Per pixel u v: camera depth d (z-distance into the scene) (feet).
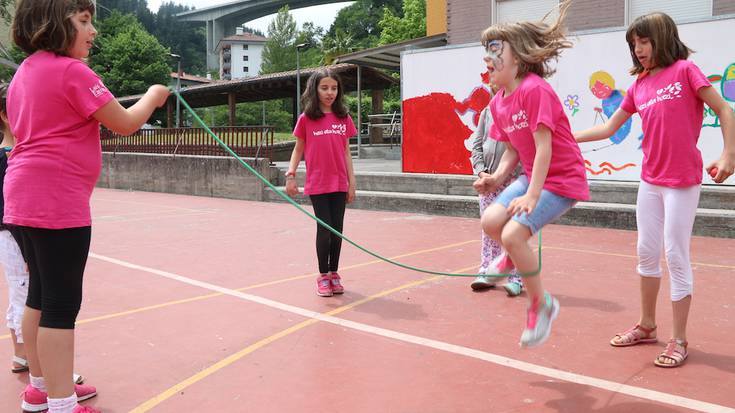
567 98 32.22
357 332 13.16
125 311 15.06
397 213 34.53
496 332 13.00
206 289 17.26
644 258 11.63
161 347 12.36
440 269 19.63
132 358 11.75
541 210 9.29
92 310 15.17
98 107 8.33
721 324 13.25
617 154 30.78
